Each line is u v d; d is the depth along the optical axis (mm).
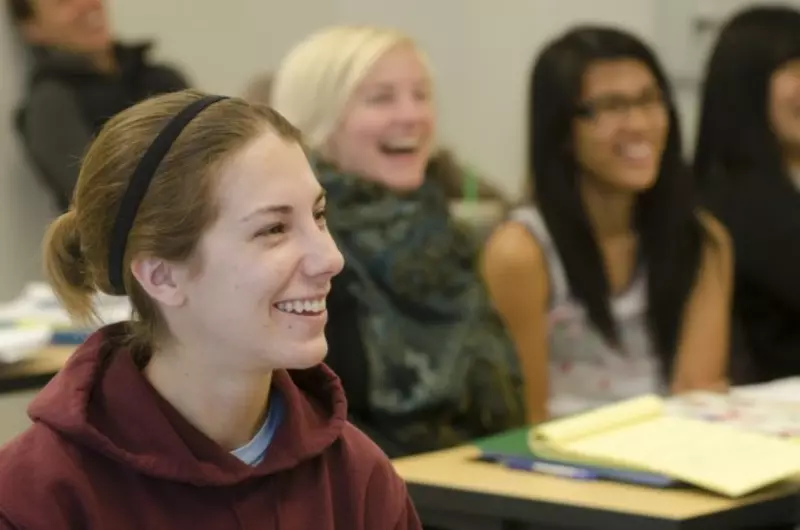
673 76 5027
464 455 2324
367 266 2770
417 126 2986
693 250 3215
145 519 1472
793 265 3389
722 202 3490
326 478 1613
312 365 1522
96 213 1508
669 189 3154
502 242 3051
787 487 2037
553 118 3053
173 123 1488
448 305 2846
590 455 2176
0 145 4797
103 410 1516
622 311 3123
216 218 1465
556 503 1951
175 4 5375
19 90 4848
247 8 5637
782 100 3484
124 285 1523
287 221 1490
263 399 1575
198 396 1530
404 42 3014
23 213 4855
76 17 4695
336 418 1646
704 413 2508
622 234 3168
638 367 3117
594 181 3096
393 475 1702
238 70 5621
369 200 2877
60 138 4508
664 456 2133
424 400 2688
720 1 4918
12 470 1452
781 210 3420
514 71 5465
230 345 1487
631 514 1877
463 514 2088
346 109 2957
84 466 1472
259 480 1549
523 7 5441
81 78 4691
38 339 2943
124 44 4953
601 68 3021
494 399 2811
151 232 1473
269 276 1463
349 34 3016
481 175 5207
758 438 2252
